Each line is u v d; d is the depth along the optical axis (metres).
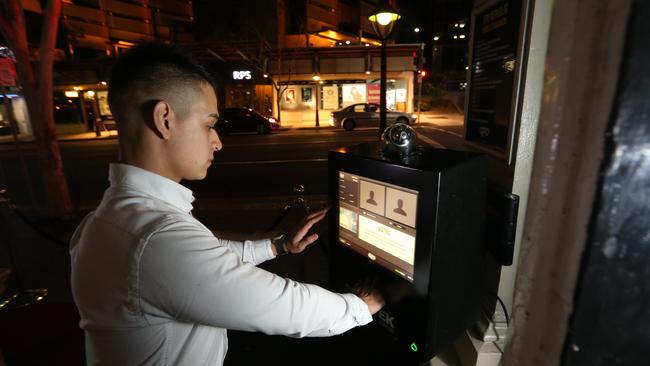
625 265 0.41
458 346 1.72
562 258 0.45
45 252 3.79
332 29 27.25
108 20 22.98
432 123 19.48
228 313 0.69
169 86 0.78
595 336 0.43
